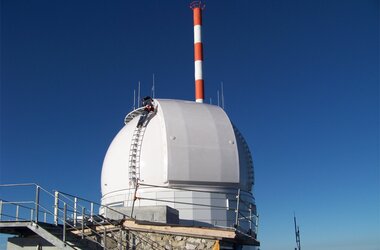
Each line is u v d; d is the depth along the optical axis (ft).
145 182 82.12
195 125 84.58
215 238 58.80
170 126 83.25
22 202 57.21
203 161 81.92
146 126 86.79
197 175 81.05
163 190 80.48
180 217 78.95
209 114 87.76
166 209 67.77
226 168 82.84
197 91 120.88
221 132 85.35
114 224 61.72
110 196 86.38
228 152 83.97
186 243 59.72
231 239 59.88
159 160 82.12
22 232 63.82
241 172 86.17
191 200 80.12
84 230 61.57
